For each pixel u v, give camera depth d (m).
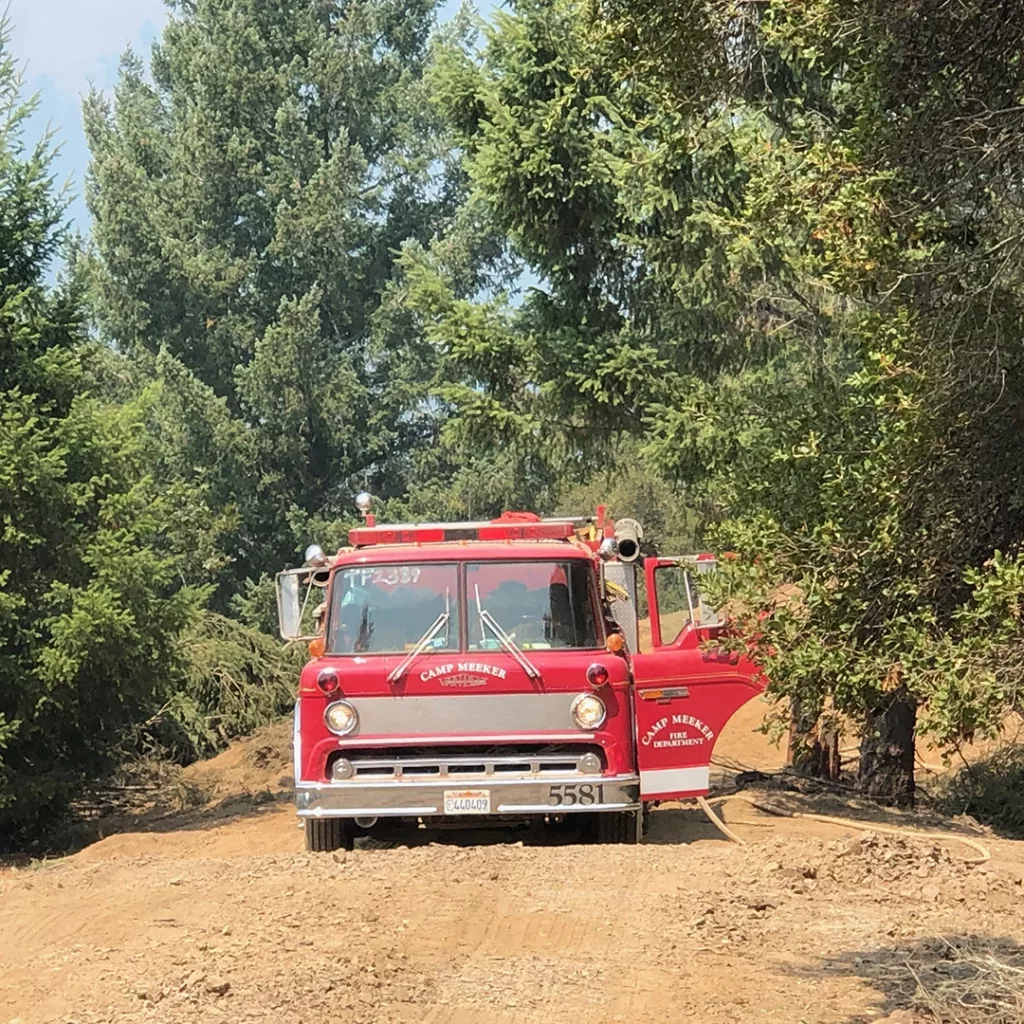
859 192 6.42
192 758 27.02
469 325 18.05
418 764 10.38
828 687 7.25
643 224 17.23
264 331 45.66
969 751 19.23
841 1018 5.75
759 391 16.34
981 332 6.95
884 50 6.30
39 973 6.82
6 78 19.62
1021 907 7.96
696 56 6.78
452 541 11.27
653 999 6.04
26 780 18.08
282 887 8.61
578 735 10.40
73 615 17.25
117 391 42.00
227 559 35.03
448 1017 5.79
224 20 46.06
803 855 9.18
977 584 6.09
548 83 17.05
